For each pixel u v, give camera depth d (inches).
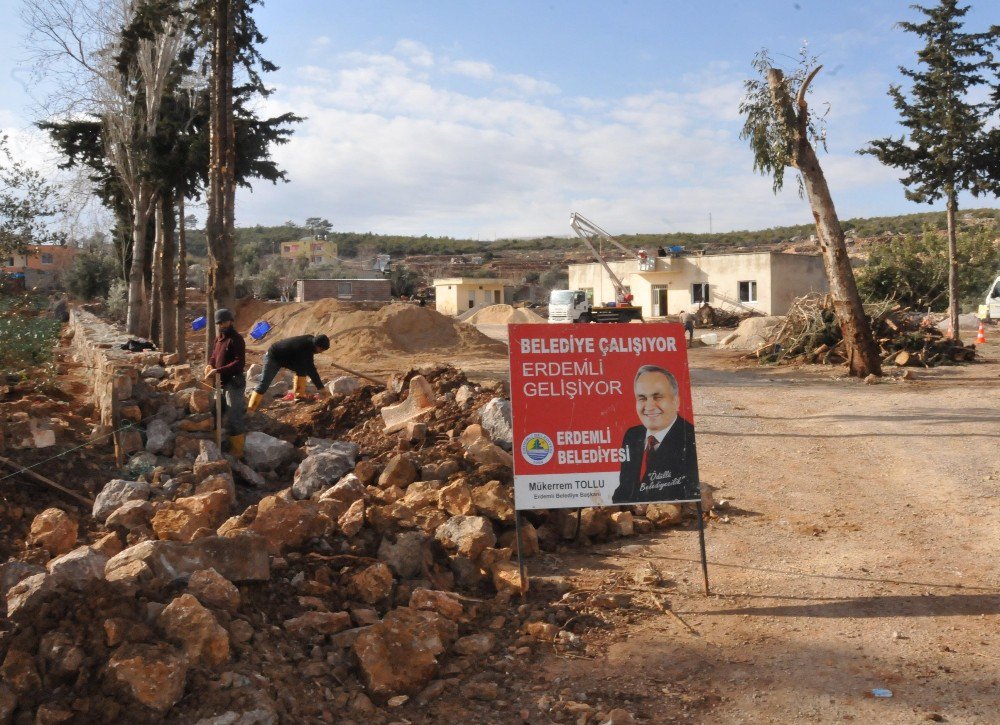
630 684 159.9
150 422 321.1
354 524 218.2
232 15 624.1
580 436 204.4
